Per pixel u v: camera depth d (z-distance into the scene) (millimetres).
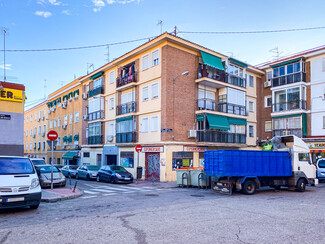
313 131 26062
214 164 14469
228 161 13789
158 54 23344
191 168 18344
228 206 10359
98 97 31016
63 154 39844
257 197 13055
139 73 25344
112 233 6625
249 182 14188
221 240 6039
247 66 28484
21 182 9430
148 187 18031
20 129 16578
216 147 25875
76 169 27500
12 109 16438
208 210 9531
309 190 16484
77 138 36219
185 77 23672
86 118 33156
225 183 14227
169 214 8836
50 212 9477
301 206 10375
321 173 21328
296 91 27109
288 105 27625
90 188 17359
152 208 9961
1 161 10211
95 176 23562
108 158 29797
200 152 24438
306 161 16203
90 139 32344
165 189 16766
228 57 26328
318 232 6703
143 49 24500
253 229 6961
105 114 30531
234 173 13867
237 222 7707
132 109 25859
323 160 22172
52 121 44750
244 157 14289
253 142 29859
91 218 8359
